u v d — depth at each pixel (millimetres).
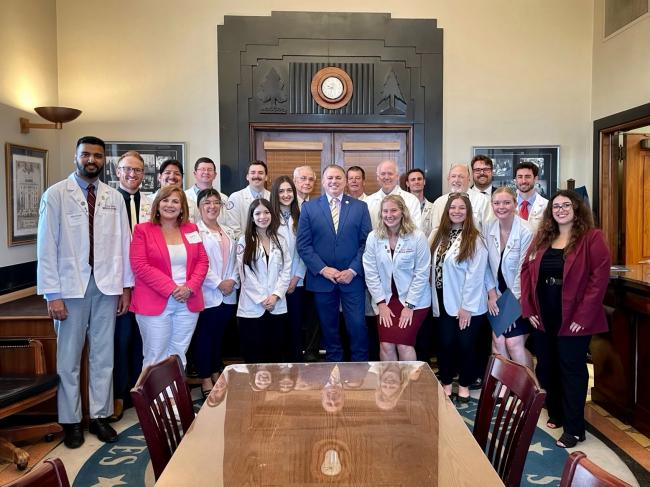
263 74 4957
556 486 2572
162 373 1783
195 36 4973
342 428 1579
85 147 3061
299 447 1453
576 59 5148
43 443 3127
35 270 4273
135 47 4938
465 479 1277
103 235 3154
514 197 3352
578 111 5176
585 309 2900
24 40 4234
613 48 4781
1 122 3871
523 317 3293
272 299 3520
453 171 4043
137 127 4961
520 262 3391
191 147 5016
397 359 3619
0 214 3785
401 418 1659
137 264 3195
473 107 5137
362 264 3631
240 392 1918
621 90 4680
